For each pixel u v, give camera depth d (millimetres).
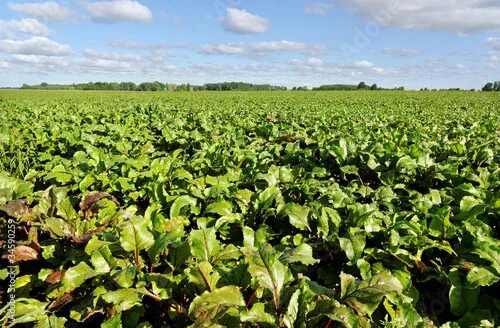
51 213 4840
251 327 3219
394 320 3646
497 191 5965
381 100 50125
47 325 3459
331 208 5297
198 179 6406
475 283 3947
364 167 7965
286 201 6320
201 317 2951
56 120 16234
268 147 10039
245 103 39406
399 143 10109
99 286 3668
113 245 4070
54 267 4559
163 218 4793
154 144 11711
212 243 4035
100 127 13016
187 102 41719
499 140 11430
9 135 11141
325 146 9188
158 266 4047
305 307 3209
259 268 3395
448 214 4742
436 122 17797
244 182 6652
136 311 3607
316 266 4750
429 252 4723
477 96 65188
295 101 46281
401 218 5266
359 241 4402
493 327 3682
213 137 10953
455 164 7449
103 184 6621
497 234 5039
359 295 3332
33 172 7258
